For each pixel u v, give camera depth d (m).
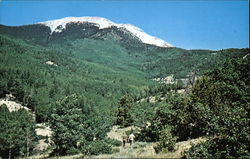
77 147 46.53
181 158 22.33
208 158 21.61
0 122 95.44
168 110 41.31
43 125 124.31
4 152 74.12
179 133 37.78
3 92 177.50
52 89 197.00
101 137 57.22
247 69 40.91
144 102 155.50
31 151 77.94
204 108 35.31
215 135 24.05
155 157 22.78
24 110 141.00
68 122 45.75
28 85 196.50
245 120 21.69
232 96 37.06
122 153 28.92
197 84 40.88
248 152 21.31
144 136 43.88
